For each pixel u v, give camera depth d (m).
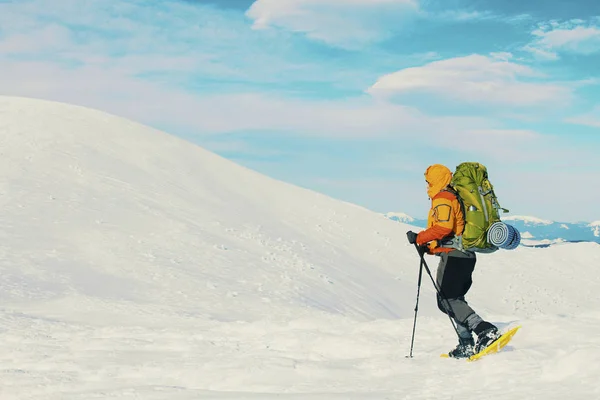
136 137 44.88
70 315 13.46
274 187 45.47
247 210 38.53
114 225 27.50
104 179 35.00
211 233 30.67
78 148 38.91
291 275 26.80
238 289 21.66
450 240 6.20
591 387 4.31
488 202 6.09
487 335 5.84
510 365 5.18
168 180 39.09
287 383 5.57
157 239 26.97
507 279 39.97
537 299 37.31
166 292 19.50
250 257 28.19
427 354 6.44
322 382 5.45
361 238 39.94
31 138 38.38
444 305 6.27
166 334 8.87
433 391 4.75
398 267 36.41
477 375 5.09
